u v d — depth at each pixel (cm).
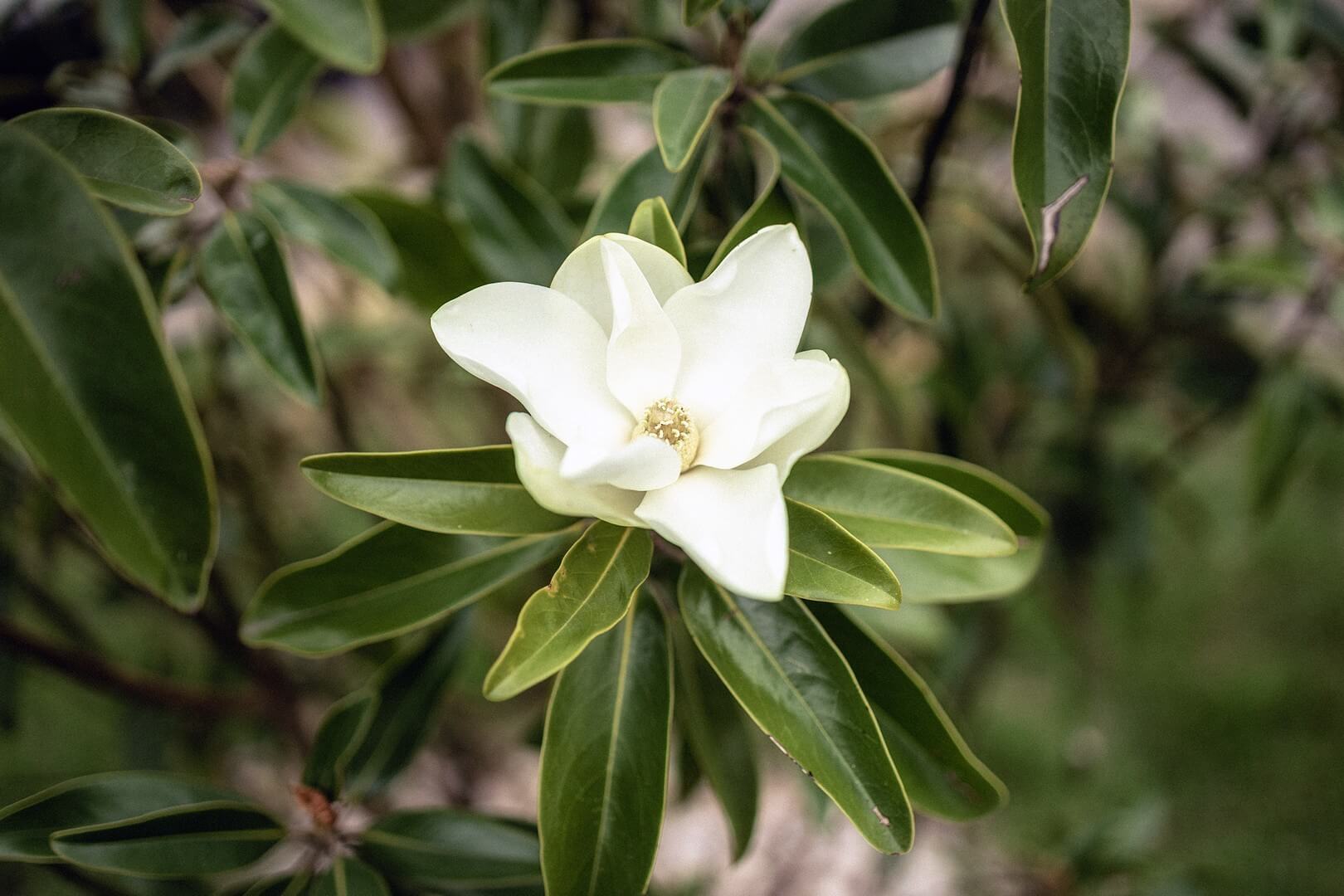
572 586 52
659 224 55
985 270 99
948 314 90
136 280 49
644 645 58
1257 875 130
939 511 56
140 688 77
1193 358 102
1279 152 94
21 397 48
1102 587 140
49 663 74
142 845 60
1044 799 136
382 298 93
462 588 60
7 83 74
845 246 61
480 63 79
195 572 50
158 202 54
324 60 71
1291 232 86
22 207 48
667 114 59
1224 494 162
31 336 48
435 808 64
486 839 64
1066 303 100
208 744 99
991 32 83
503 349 54
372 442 113
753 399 54
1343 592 157
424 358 95
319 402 64
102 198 53
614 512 51
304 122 112
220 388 87
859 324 82
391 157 117
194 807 60
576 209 78
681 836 134
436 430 127
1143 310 98
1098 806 134
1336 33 81
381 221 71
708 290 54
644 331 54
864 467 57
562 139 85
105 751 127
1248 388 99
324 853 63
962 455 87
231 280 65
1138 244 104
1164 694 147
